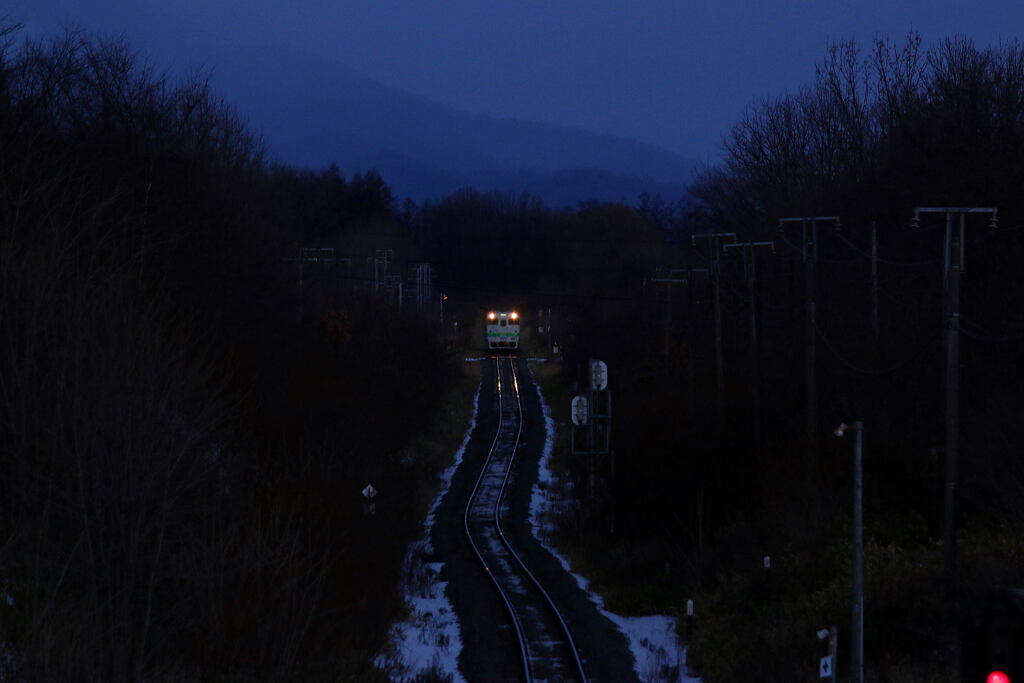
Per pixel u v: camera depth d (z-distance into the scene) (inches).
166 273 3646.7
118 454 2011.6
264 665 2201.0
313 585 2610.7
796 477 4040.4
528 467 7583.7
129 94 4687.5
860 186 6722.4
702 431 4815.5
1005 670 800.9
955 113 5733.3
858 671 2289.6
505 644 3233.3
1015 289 4323.3
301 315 6368.1
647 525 4763.8
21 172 2723.9
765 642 2832.2
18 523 2068.2
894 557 3006.9
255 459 3614.7
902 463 3713.1
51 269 2306.8
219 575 2267.5
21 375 2192.4
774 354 5787.4
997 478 3280.0
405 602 3713.1
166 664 2074.3
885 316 5036.9
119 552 1974.7
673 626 3503.9
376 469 4608.8
